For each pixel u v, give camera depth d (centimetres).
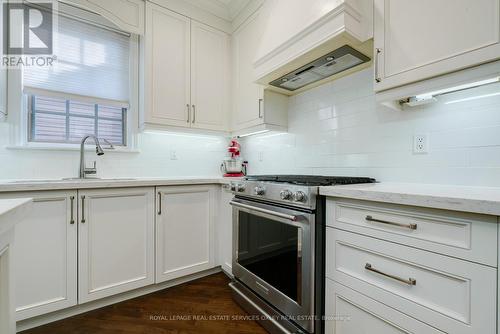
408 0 107
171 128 213
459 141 117
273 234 138
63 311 150
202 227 200
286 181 138
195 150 254
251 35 216
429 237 80
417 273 83
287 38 150
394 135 142
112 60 212
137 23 200
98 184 152
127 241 166
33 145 183
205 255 202
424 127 129
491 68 86
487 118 109
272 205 140
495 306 66
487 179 108
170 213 184
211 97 237
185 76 221
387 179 145
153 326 144
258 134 250
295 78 175
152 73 204
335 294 110
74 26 196
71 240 146
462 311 73
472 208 68
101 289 156
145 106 201
